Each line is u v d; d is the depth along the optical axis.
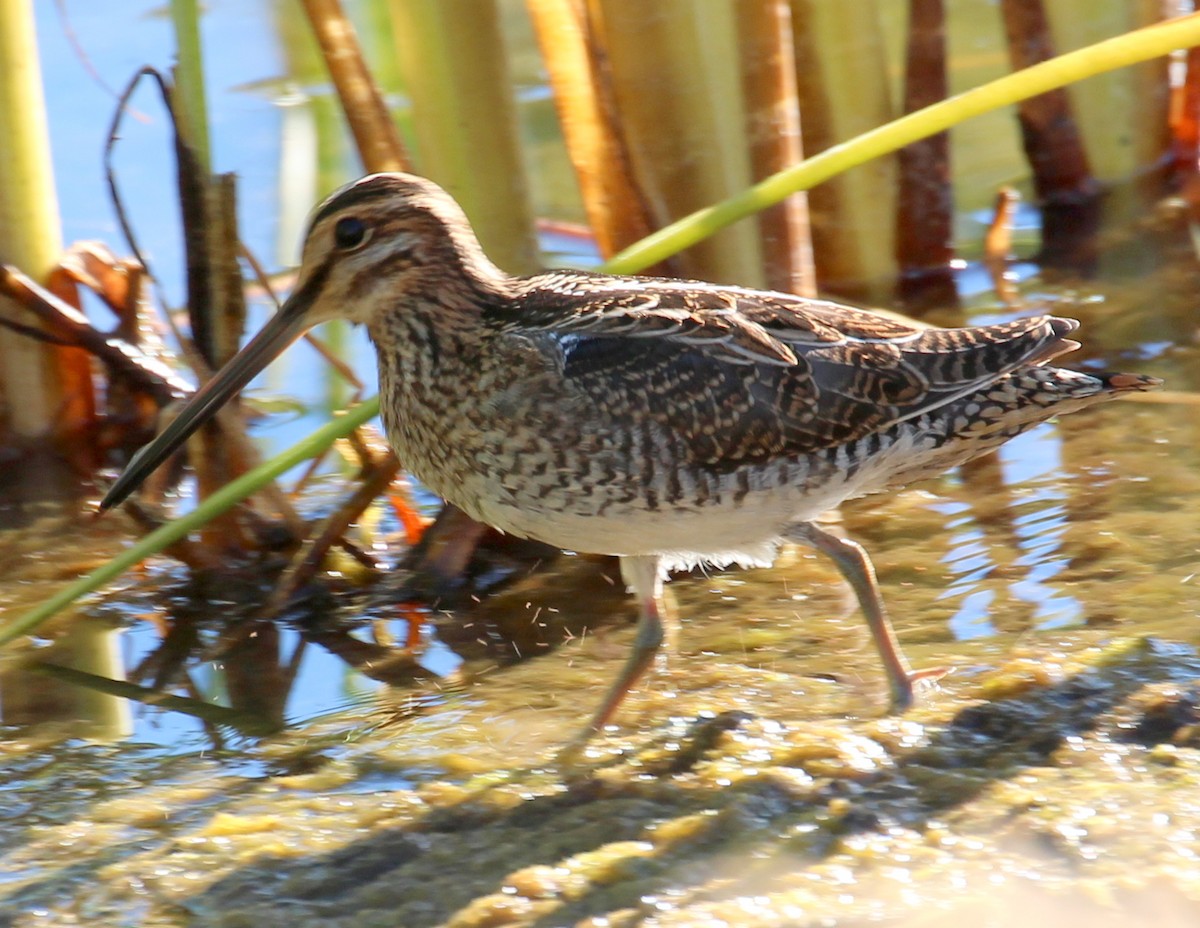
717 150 12.02
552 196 16.14
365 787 8.89
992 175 16.67
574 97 12.23
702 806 8.27
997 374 9.22
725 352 9.03
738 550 9.55
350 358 14.36
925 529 11.38
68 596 10.05
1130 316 13.73
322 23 11.61
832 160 9.87
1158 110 15.84
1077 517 11.20
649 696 9.61
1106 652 9.31
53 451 13.14
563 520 9.20
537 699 9.77
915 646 9.87
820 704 9.34
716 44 11.89
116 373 13.16
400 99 16.98
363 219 9.41
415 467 9.66
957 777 8.30
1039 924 7.12
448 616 10.99
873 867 7.63
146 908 7.84
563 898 7.59
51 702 10.16
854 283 14.86
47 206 12.84
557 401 8.96
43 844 8.48
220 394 9.80
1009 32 15.42
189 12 11.31
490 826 8.30
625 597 11.07
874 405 9.12
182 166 11.59
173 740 9.67
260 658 10.62
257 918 7.67
